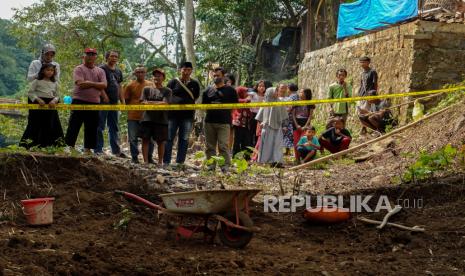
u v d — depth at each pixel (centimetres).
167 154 1155
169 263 562
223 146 1123
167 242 663
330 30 2552
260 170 1176
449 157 959
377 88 1568
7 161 782
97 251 579
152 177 945
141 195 805
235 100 1115
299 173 1171
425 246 655
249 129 1376
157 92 1116
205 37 3062
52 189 770
